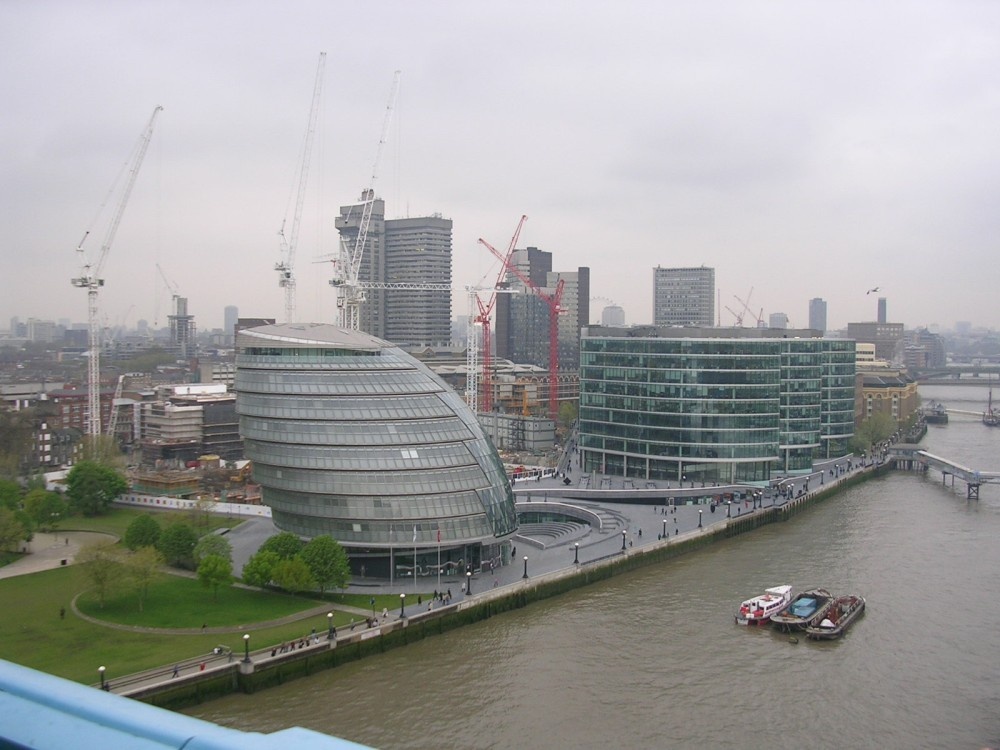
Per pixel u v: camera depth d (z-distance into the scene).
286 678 145.50
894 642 164.38
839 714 135.00
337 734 127.56
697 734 128.62
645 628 173.88
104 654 145.38
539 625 176.50
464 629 174.00
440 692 142.88
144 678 134.50
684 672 151.25
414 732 128.62
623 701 139.50
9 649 147.75
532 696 141.25
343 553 182.62
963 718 133.38
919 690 143.38
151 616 165.88
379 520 198.25
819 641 164.75
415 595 183.00
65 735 12.66
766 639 166.88
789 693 142.25
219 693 139.00
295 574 173.62
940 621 175.50
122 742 12.45
